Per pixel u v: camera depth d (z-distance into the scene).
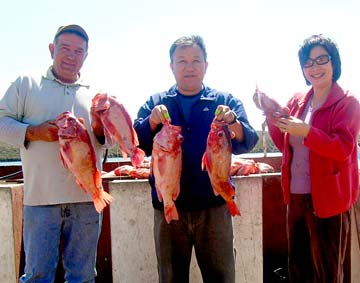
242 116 1.64
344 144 1.53
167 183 1.53
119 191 1.85
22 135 1.49
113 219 1.85
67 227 1.57
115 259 1.86
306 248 1.69
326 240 1.61
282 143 1.75
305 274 1.69
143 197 1.85
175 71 1.64
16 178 2.25
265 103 1.61
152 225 1.85
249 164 2.06
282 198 2.21
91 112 1.57
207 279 1.64
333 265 1.61
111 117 1.53
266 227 2.21
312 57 1.62
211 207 1.60
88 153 1.52
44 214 1.53
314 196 1.60
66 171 1.54
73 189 1.55
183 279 1.64
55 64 1.58
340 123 1.55
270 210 2.21
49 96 1.55
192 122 1.63
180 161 1.56
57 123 1.48
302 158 1.66
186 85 1.62
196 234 1.62
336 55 1.62
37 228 1.53
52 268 1.55
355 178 1.65
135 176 2.03
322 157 1.57
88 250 1.59
